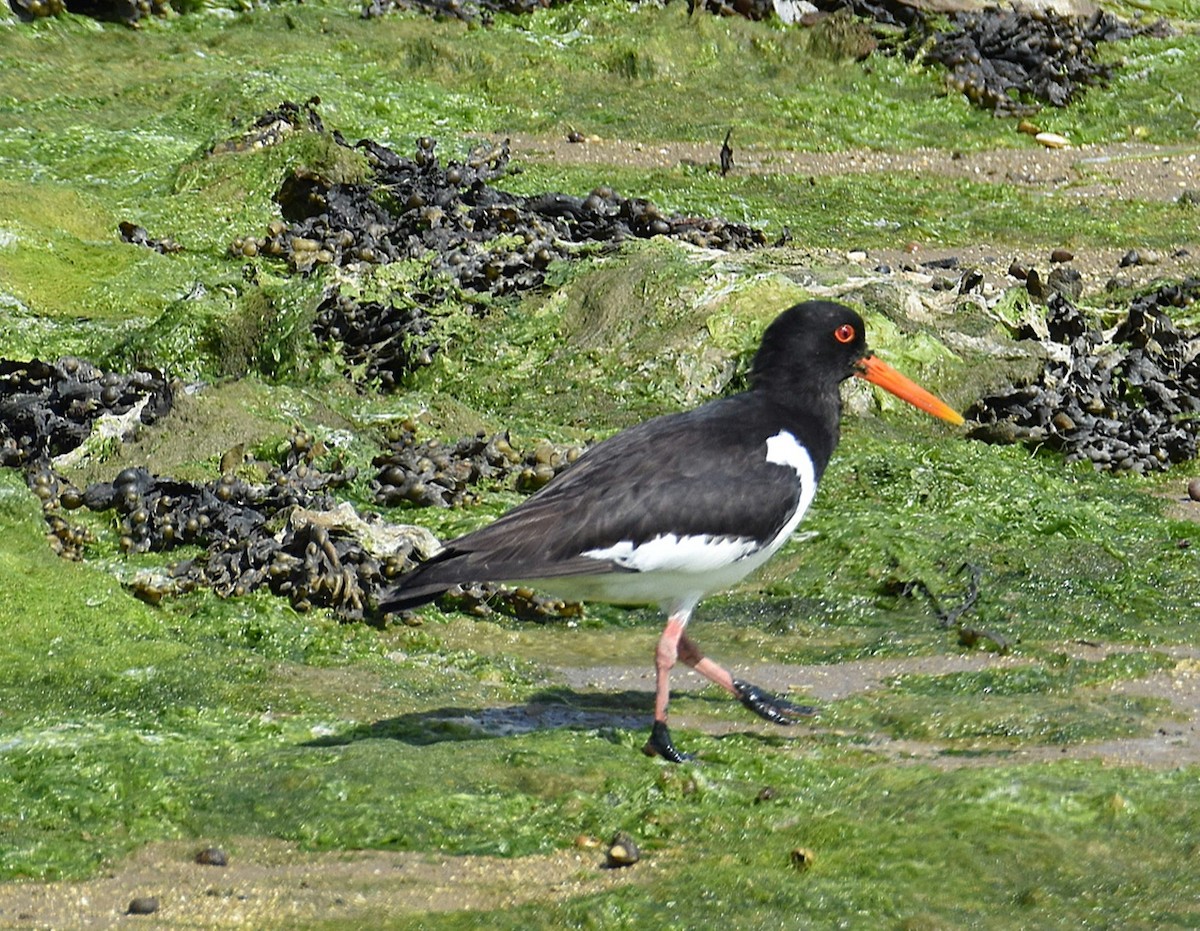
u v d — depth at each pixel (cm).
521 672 1035
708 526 915
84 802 813
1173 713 963
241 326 1600
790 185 2172
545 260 1689
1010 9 2725
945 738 935
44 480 1235
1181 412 1535
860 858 763
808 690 1015
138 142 2103
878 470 1355
